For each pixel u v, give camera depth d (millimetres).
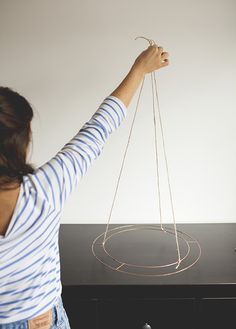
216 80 1433
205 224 1545
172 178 1528
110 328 1111
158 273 1135
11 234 705
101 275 1128
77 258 1247
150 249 1312
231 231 1469
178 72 1429
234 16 1376
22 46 1404
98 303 1089
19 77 1433
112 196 1551
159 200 1549
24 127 731
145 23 1387
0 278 728
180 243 1358
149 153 1508
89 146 815
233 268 1164
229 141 1488
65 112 1469
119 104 906
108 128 869
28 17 1378
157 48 1046
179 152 1504
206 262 1204
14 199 711
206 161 1511
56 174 754
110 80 1438
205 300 1081
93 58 1418
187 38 1398
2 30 1387
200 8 1371
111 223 1570
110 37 1399
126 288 1069
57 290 837
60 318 862
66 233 1470
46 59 1417
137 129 1484
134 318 1100
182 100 1454
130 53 1411
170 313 1095
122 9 1376
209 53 1410
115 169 1525
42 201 724
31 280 757
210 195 1543
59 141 1497
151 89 1447
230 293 1074
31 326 780
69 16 1381
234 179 1524
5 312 755
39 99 1454
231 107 1455
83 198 1555
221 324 1100
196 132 1483
